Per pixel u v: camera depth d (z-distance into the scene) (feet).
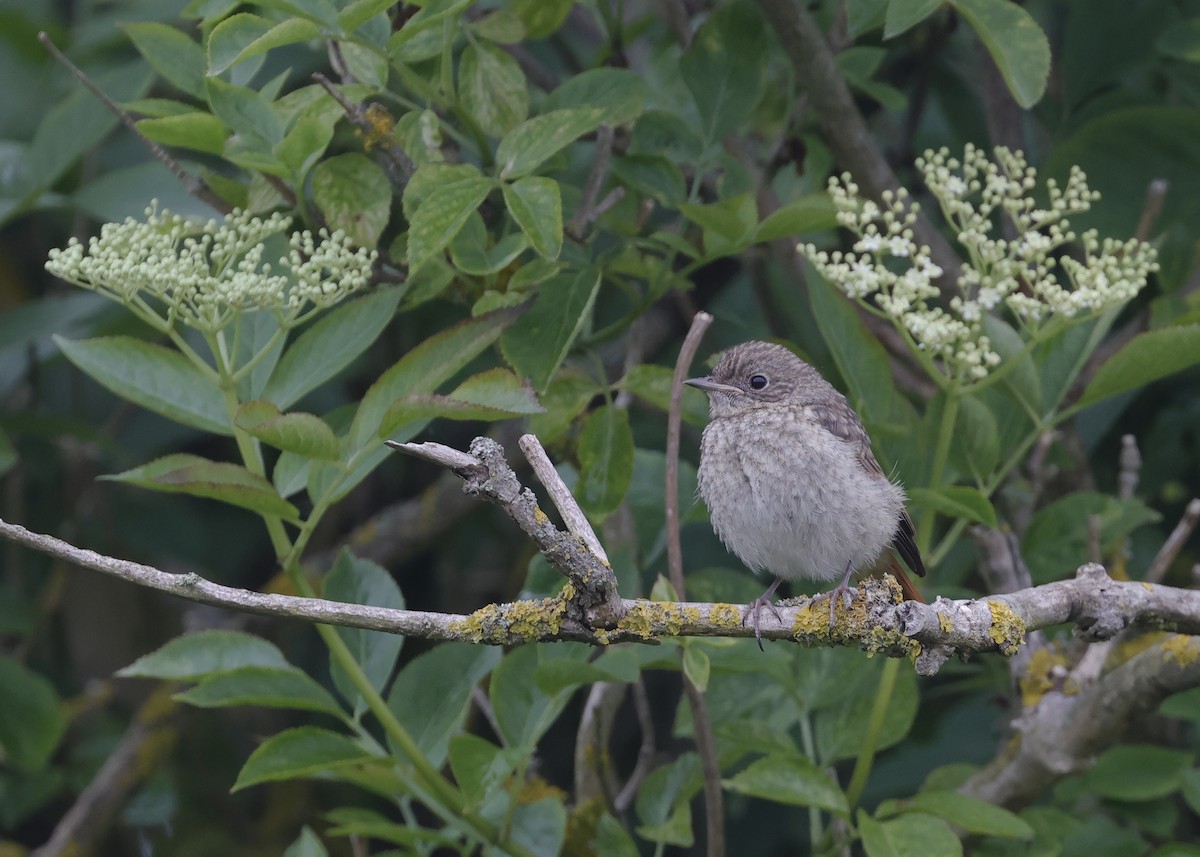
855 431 31.73
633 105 32.27
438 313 45.14
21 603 43.21
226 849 46.73
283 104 31.24
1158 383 44.34
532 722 30.96
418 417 25.89
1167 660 29.35
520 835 31.12
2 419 41.98
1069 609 26.68
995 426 32.12
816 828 31.81
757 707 34.58
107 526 47.52
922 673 25.43
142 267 26.20
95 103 38.24
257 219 28.84
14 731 39.27
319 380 28.48
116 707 47.98
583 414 33.35
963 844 33.06
